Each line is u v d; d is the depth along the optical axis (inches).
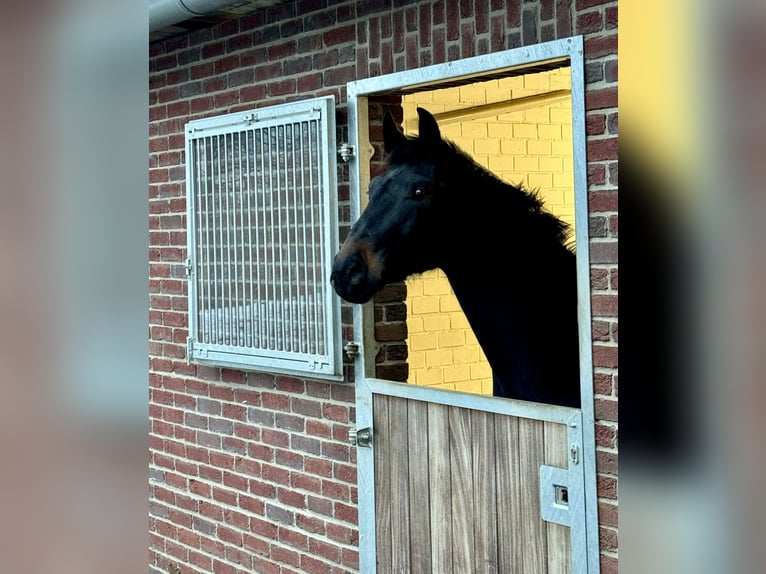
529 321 131.6
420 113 144.7
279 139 166.4
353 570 160.2
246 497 183.5
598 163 116.0
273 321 170.1
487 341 136.9
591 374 118.0
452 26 135.9
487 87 137.2
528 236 131.4
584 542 120.4
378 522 152.6
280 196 166.7
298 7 163.8
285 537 174.4
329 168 155.3
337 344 156.1
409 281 146.3
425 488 143.8
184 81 193.2
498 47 129.0
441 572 141.8
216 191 182.9
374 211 148.9
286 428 173.0
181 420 200.5
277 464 175.6
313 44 161.3
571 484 121.4
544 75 129.4
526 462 128.1
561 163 126.9
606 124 115.0
